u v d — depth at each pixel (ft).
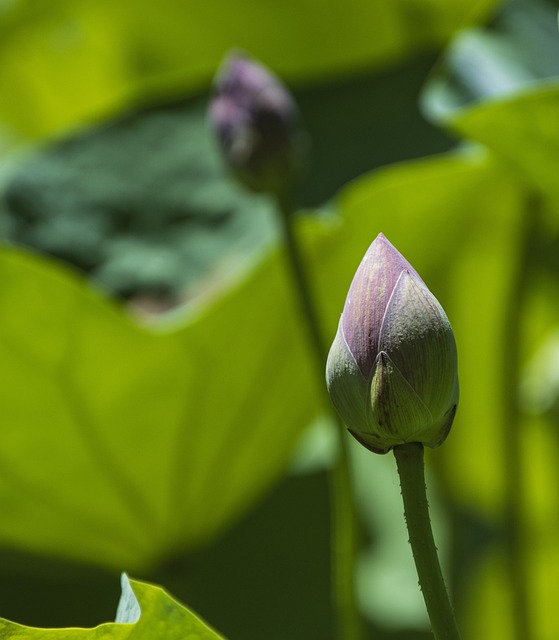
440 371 5.91
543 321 8.54
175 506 7.72
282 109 7.29
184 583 8.00
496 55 7.79
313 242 7.66
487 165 7.70
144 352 7.47
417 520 5.92
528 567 7.72
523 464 7.72
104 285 8.36
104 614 7.98
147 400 7.53
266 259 7.42
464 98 7.66
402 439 5.93
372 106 8.51
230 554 8.34
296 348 7.65
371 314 5.92
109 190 8.54
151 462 7.61
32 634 6.07
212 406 7.59
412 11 8.45
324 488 8.50
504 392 7.75
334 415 7.18
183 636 6.10
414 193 7.76
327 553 8.39
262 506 8.45
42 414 7.46
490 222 8.02
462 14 8.45
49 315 7.37
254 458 7.79
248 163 7.26
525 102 7.00
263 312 7.53
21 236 8.43
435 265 8.17
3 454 7.48
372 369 5.92
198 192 8.52
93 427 7.51
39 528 7.68
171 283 8.34
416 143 8.39
